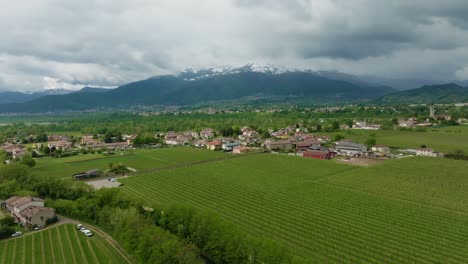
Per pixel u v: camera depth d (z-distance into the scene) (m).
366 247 97.81
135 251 89.75
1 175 167.25
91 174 193.12
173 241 89.75
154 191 159.75
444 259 90.38
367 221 115.75
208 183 170.00
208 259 96.38
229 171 195.25
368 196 141.12
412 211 123.25
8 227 113.69
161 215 115.25
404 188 150.12
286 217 121.56
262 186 161.75
